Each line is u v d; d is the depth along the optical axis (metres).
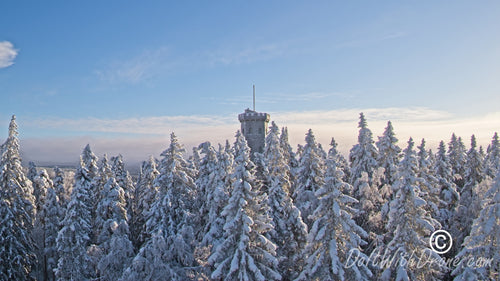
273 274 21.28
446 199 38.22
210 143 37.28
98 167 43.06
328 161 21.53
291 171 35.81
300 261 25.52
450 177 40.88
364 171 33.38
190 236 28.81
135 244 39.25
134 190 46.00
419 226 22.45
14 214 32.62
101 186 39.50
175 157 31.69
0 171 32.72
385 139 33.03
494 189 20.30
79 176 33.16
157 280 24.72
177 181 31.86
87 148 43.25
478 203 29.95
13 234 31.92
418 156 31.58
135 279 24.47
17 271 31.34
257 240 21.91
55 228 35.84
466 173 41.66
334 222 21.00
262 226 21.94
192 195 33.34
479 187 30.75
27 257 32.53
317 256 21.23
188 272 26.28
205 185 35.47
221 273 21.25
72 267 30.59
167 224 30.12
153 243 25.42
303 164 31.14
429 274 22.70
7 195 32.62
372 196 30.73
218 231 28.45
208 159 36.84
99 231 36.62
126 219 36.59
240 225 21.66
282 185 29.19
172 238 27.58
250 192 21.89
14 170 33.81
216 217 29.50
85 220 32.59
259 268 21.50
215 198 29.20
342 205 21.50
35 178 41.56
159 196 31.05
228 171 30.31
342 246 21.08
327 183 21.27
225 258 22.25
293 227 26.61
